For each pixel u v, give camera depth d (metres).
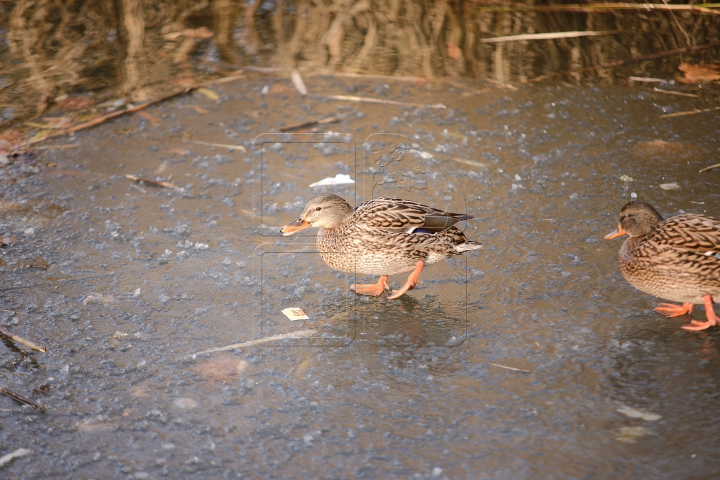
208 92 15.02
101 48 16.86
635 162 12.28
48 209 11.03
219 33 17.88
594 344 8.14
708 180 11.63
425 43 17.33
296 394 7.48
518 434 6.86
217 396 7.45
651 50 16.59
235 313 8.85
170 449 6.74
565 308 8.81
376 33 17.94
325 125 13.71
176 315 8.78
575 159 12.46
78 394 7.44
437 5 19.69
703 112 13.92
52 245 10.13
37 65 15.88
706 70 15.54
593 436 6.81
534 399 7.33
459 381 7.64
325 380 7.69
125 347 8.17
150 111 14.26
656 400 7.25
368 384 7.62
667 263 8.12
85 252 10.02
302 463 6.55
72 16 18.52
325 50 17.02
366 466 6.51
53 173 12.06
